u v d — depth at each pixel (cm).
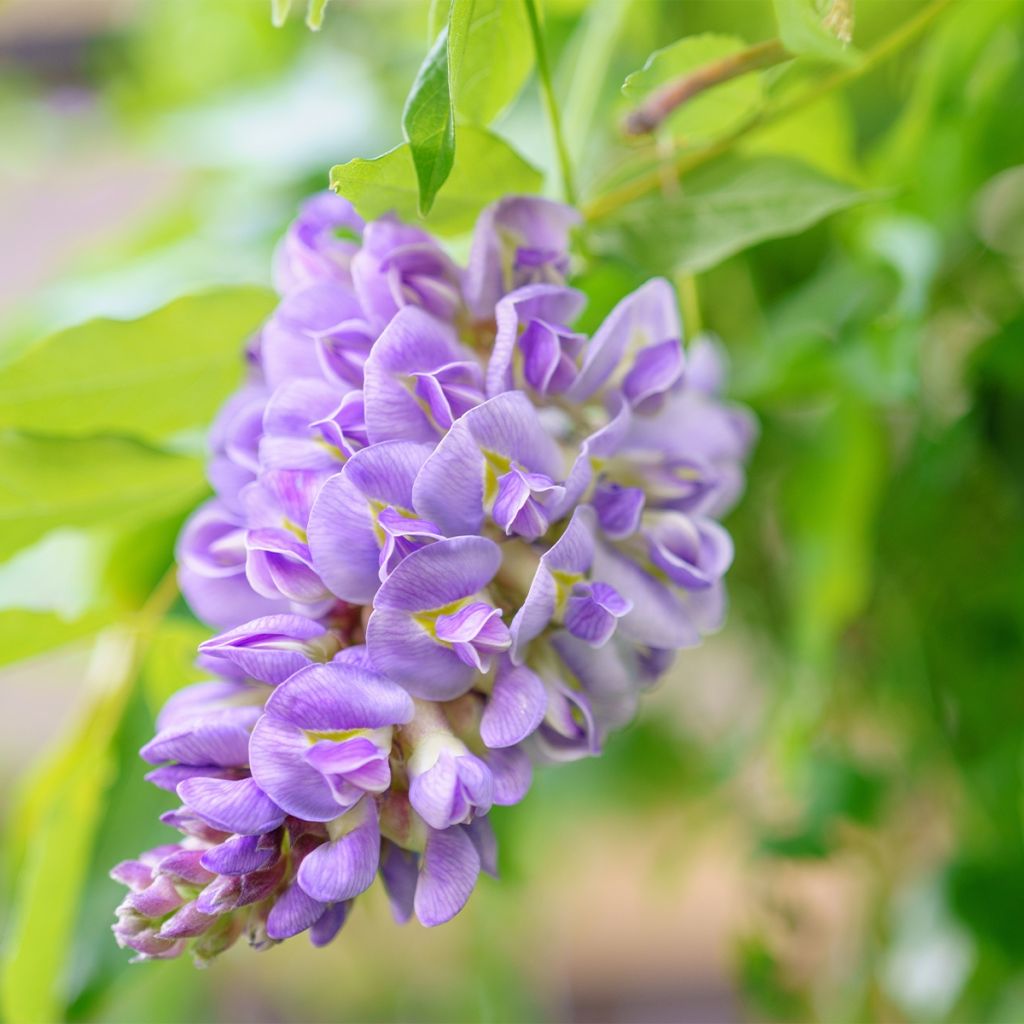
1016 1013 47
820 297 42
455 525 31
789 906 52
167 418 38
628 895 89
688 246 36
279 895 31
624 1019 92
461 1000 66
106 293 44
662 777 61
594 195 37
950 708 50
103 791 40
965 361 44
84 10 65
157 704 40
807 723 47
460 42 32
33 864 38
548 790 58
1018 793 47
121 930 31
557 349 32
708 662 61
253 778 31
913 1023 50
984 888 46
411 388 32
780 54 35
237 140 49
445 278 33
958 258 43
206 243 48
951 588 48
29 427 37
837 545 43
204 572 33
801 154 41
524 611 31
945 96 42
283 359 33
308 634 32
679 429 34
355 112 51
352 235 37
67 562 41
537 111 45
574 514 32
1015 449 44
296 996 80
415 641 31
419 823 32
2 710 88
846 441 43
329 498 31
